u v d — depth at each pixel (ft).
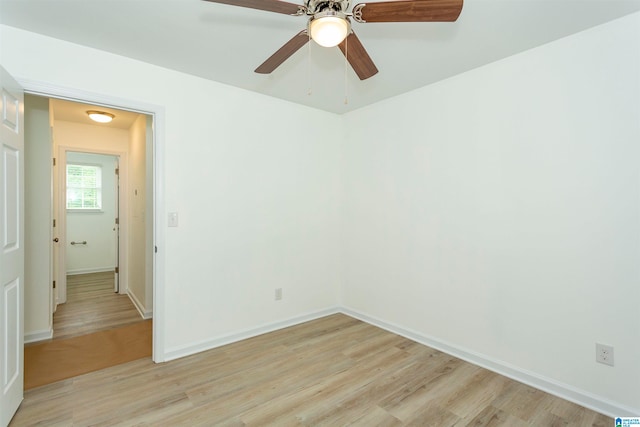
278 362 8.32
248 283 9.94
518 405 6.58
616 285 6.21
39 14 6.09
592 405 6.46
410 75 8.70
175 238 8.55
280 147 10.65
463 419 6.15
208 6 5.85
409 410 6.41
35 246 9.71
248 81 9.18
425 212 9.46
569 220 6.78
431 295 9.32
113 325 11.10
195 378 7.53
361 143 11.51
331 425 5.96
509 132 7.66
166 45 7.25
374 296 11.05
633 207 6.02
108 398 6.71
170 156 8.45
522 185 7.46
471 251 8.40
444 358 8.59
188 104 8.73
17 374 6.25
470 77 8.39
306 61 7.93
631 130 6.03
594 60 6.42
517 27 6.39
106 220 20.36
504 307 7.77
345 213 12.19
